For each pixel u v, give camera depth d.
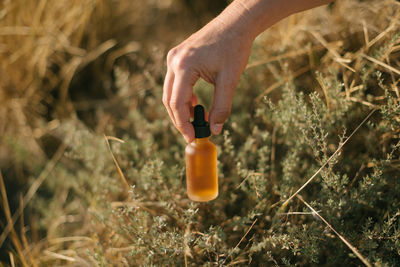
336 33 1.88
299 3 1.09
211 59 1.04
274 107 1.40
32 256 1.52
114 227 1.38
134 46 2.53
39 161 2.06
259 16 1.06
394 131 1.26
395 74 1.50
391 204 1.28
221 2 2.91
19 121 2.18
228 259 1.28
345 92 1.49
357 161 1.42
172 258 1.22
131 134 2.11
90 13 2.39
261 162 1.45
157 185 1.44
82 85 2.45
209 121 1.10
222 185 1.52
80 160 2.05
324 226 1.21
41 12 2.26
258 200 1.30
